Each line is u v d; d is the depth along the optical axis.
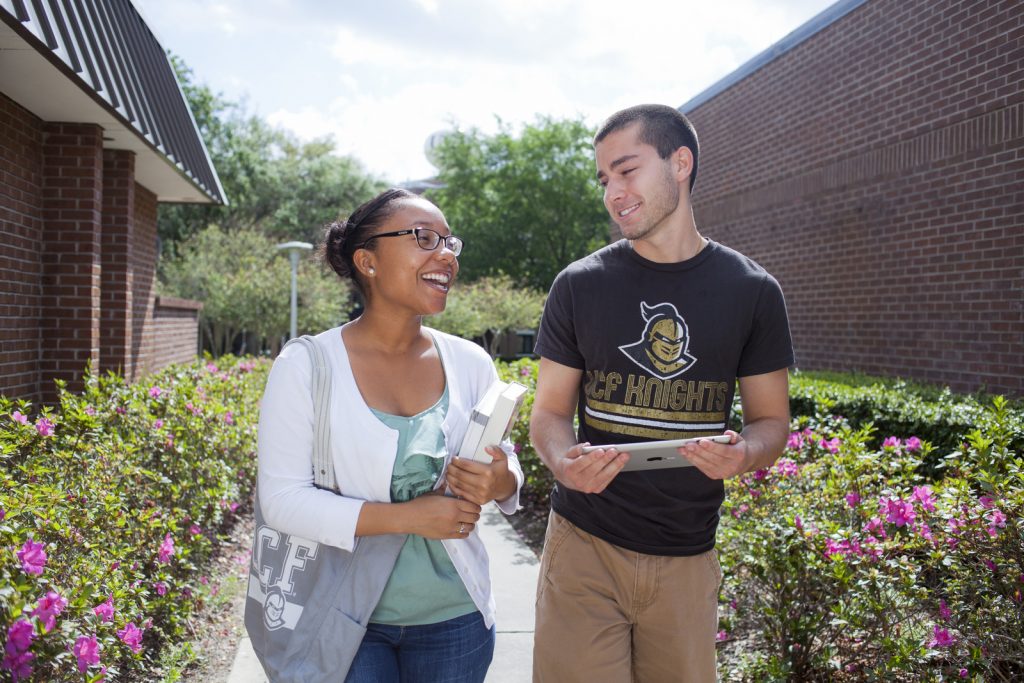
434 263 1.91
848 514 3.39
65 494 2.92
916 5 6.82
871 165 7.43
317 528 1.74
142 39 7.12
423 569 1.86
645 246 2.21
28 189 5.84
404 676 1.91
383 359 1.96
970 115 6.23
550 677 2.23
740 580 3.52
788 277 8.79
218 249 20.09
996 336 5.98
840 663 3.06
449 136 35.34
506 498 2.01
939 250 6.56
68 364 6.10
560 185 33.16
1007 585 2.76
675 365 2.15
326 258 2.06
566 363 2.29
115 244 7.27
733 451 1.84
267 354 17.34
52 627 2.19
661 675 2.25
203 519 4.61
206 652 3.80
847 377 6.80
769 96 9.20
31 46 4.34
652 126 2.15
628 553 2.14
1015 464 2.96
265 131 33.12
